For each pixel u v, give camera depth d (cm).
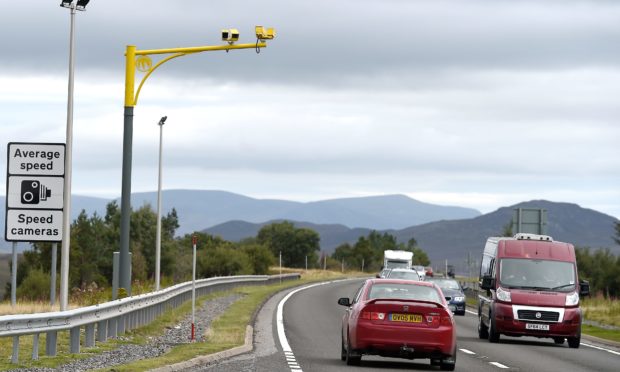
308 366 2553
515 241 4081
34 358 2525
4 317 2233
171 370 2352
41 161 3528
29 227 3522
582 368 2753
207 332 3575
